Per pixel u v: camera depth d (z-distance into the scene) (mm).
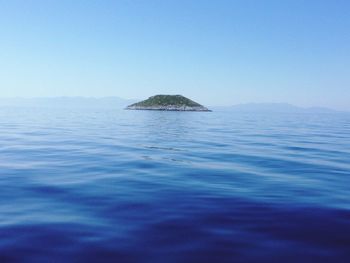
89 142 22016
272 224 7043
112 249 5773
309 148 20547
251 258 5496
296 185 10633
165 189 9945
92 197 8977
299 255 5633
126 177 11586
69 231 6555
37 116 60969
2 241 6055
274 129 37781
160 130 34000
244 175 12188
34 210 7832
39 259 5398
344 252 5770
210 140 24656
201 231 6617
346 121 65812
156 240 6168
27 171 12359
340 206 8352
